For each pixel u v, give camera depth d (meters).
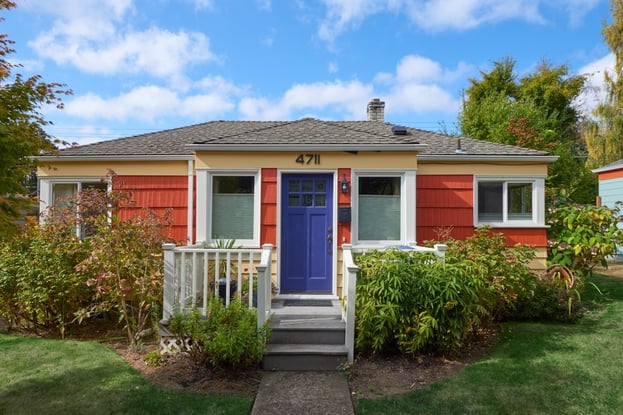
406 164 5.92
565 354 4.19
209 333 3.92
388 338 4.16
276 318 4.68
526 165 7.15
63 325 5.30
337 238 5.88
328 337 4.32
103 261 4.65
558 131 19.84
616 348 4.36
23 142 3.36
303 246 5.95
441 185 7.08
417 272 4.21
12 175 3.52
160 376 3.81
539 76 22.28
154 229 4.92
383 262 4.29
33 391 3.43
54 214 5.51
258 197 5.93
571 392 3.34
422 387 3.54
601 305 6.38
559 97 21.52
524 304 5.56
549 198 8.96
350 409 3.16
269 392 3.47
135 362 4.22
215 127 9.44
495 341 4.72
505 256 5.36
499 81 22.83
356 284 4.21
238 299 4.25
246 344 3.85
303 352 4.04
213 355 3.80
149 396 3.35
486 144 8.04
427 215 7.04
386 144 5.84
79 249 5.11
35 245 5.19
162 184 6.98
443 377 3.74
